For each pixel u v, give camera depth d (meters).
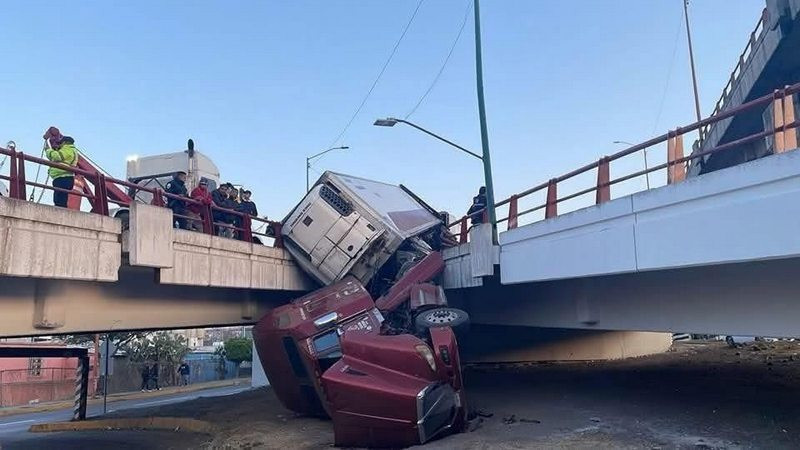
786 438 10.72
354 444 12.08
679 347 32.22
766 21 26.91
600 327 14.04
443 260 17.67
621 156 11.65
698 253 9.65
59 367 44.50
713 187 9.38
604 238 11.70
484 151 18.02
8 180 9.82
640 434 11.77
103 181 11.59
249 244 15.93
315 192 17.64
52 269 10.05
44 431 25.25
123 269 13.18
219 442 15.86
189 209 15.45
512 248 14.98
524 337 27.12
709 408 13.92
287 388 15.81
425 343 12.29
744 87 30.05
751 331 10.19
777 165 8.41
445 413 11.90
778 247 8.40
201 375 56.06
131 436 20.80
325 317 14.34
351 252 17.05
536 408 15.63
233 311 17.02
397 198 19.97
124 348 47.66
